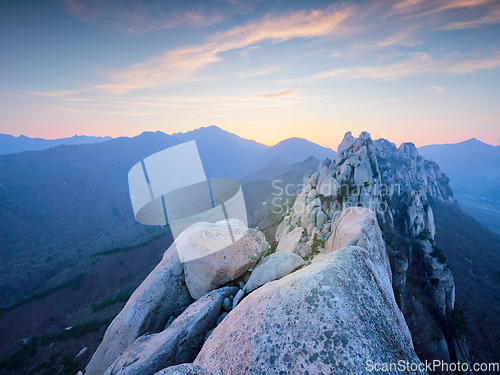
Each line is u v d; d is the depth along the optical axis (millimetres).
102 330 63594
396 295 40562
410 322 41719
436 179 154750
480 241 109062
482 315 59344
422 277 49469
